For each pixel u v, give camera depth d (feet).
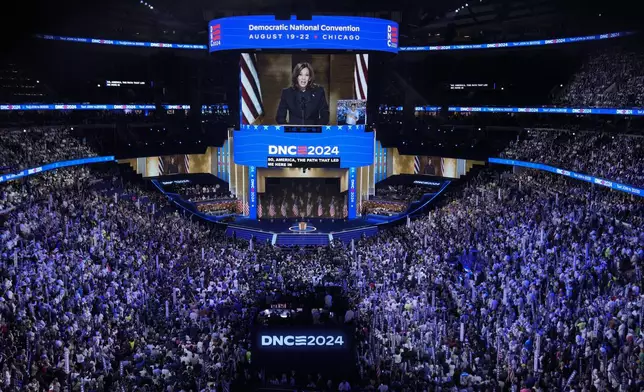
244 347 89.66
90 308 97.45
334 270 134.21
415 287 119.03
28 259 110.01
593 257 108.58
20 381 71.31
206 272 126.21
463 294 109.81
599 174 153.07
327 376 83.15
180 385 78.02
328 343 83.10
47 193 161.79
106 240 132.16
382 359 83.66
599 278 99.86
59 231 130.62
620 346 78.79
